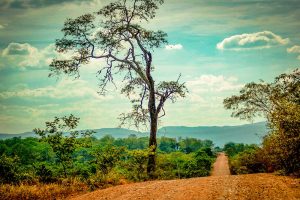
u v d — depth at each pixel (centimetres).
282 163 2077
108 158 2089
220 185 1496
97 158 2084
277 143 2039
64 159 1927
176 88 3005
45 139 1905
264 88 3750
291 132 1986
